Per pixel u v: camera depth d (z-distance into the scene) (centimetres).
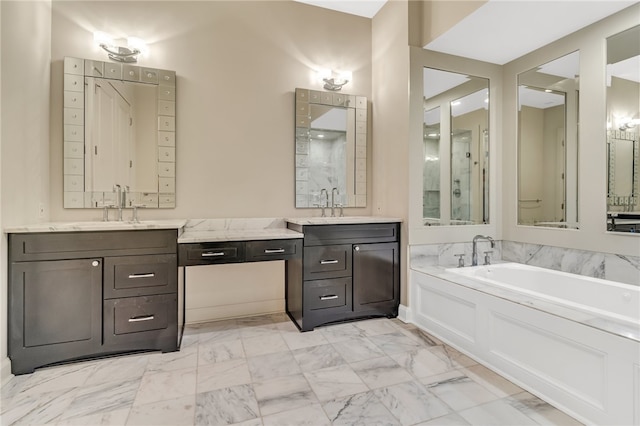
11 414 160
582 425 154
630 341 140
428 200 296
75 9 256
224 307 296
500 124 321
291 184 317
